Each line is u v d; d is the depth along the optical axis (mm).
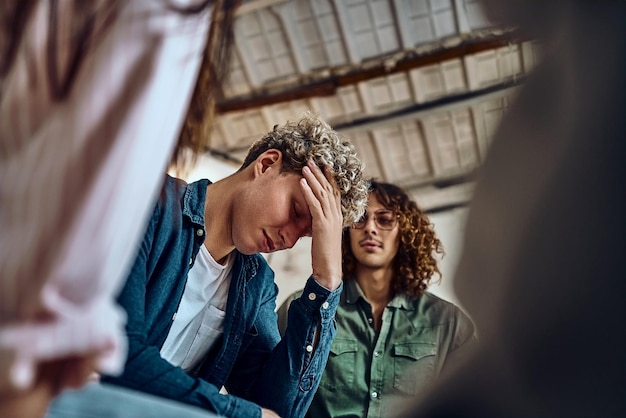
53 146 670
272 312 1921
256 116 5793
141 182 687
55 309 653
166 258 1577
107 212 662
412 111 5773
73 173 659
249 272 1825
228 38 851
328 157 1754
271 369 1789
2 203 673
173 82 707
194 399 1425
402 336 2559
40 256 654
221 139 5723
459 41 5344
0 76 721
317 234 1727
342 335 2566
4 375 641
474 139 5703
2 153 696
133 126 671
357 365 2510
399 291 2680
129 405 905
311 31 5395
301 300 1792
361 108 5824
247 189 1721
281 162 1752
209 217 1721
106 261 669
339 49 5512
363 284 2693
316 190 1722
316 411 2469
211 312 1761
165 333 1599
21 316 652
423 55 5461
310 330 1783
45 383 714
